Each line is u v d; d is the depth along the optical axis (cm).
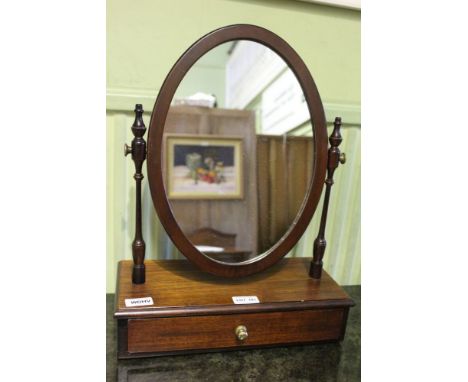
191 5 68
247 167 65
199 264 58
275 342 59
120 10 65
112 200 71
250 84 60
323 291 62
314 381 54
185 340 55
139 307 52
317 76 77
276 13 72
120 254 73
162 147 60
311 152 62
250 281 63
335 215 83
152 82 68
